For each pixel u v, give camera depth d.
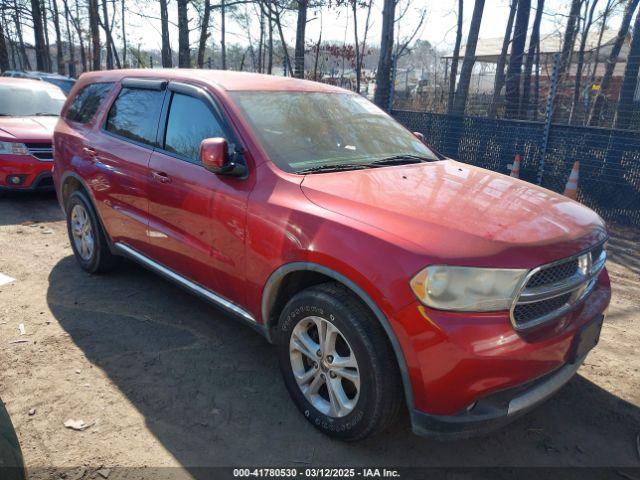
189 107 3.71
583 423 3.06
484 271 2.29
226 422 2.93
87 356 3.54
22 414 2.91
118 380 3.28
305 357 2.96
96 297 4.46
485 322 2.29
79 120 4.92
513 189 3.20
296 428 2.90
